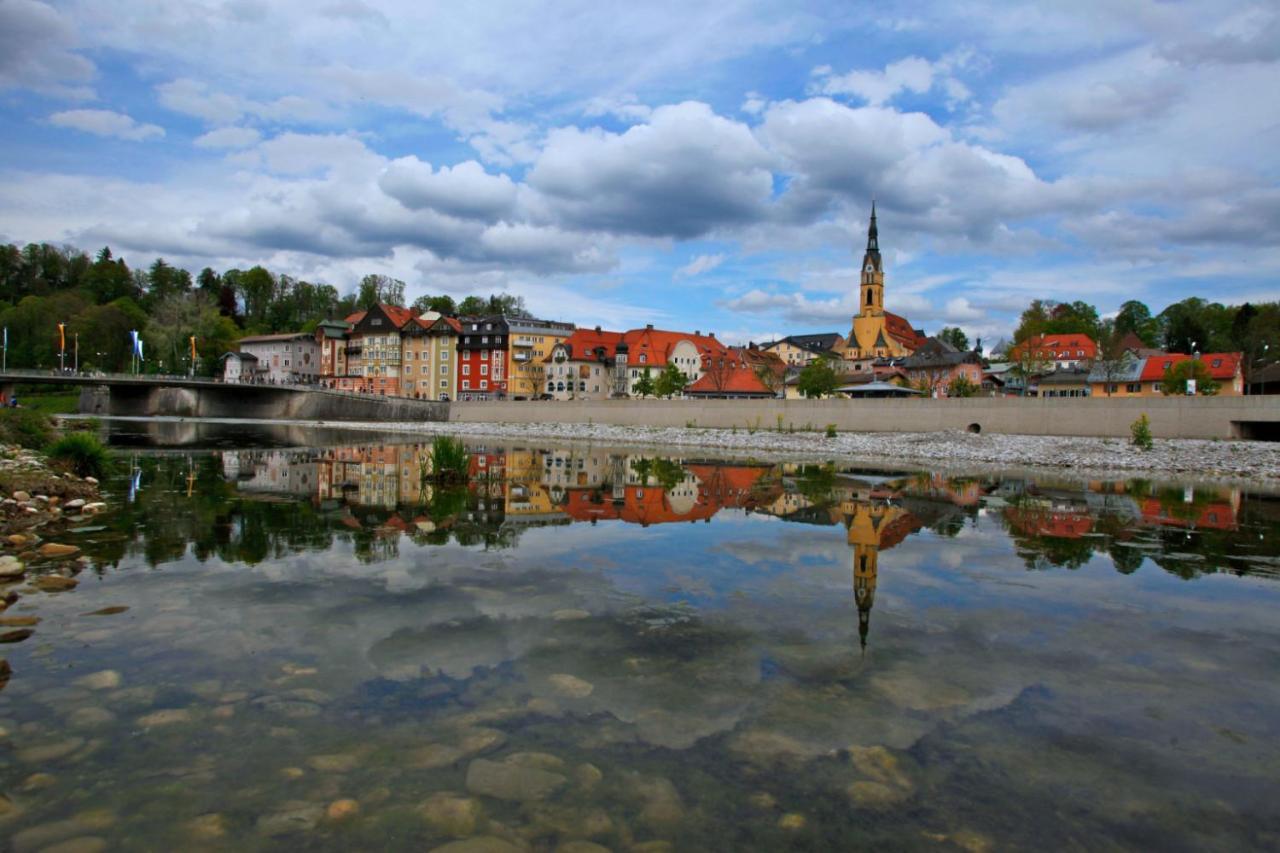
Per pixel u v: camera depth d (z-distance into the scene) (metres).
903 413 60.75
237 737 5.53
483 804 4.71
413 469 29.52
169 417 103.19
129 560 11.52
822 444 52.84
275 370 140.50
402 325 128.50
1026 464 40.25
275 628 8.12
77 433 25.31
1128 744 5.73
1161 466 36.03
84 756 5.19
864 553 12.90
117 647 7.41
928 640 8.09
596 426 78.00
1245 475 32.84
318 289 191.50
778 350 181.62
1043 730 5.94
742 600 9.62
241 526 14.98
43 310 130.88
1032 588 10.44
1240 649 7.91
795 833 4.47
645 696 6.47
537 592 9.88
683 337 132.12
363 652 7.43
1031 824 4.62
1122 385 83.56
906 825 4.59
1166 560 12.51
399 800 4.73
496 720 5.93
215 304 151.12
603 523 16.12
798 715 6.15
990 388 115.94
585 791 4.90
